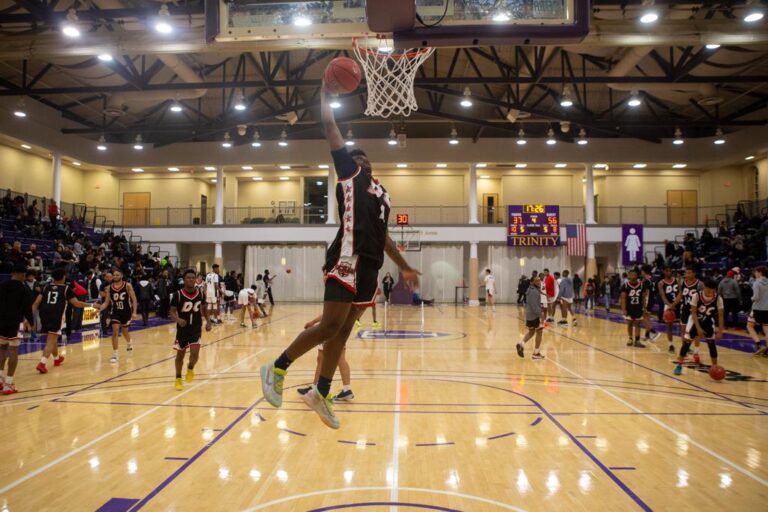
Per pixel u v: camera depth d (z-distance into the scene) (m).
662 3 14.27
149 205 33.41
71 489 4.29
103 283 17.39
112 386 8.48
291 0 5.66
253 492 4.23
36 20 14.95
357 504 4.00
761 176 28.86
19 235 20.89
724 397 7.76
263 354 12.01
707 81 19.17
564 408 7.07
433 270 31.67
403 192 33.03
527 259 31.50
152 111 28.31
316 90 26.27
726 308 16.25
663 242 30.08
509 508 3.95
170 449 5.33
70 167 31.19
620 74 19.33
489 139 30.30
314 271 31.92
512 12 4.62
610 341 14.44
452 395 7.85
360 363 10.79
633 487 4.37
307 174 33.47
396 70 8.20
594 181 32.72
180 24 15.60
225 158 30.98
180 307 8.31
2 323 7.91
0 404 7.29
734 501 4.09
